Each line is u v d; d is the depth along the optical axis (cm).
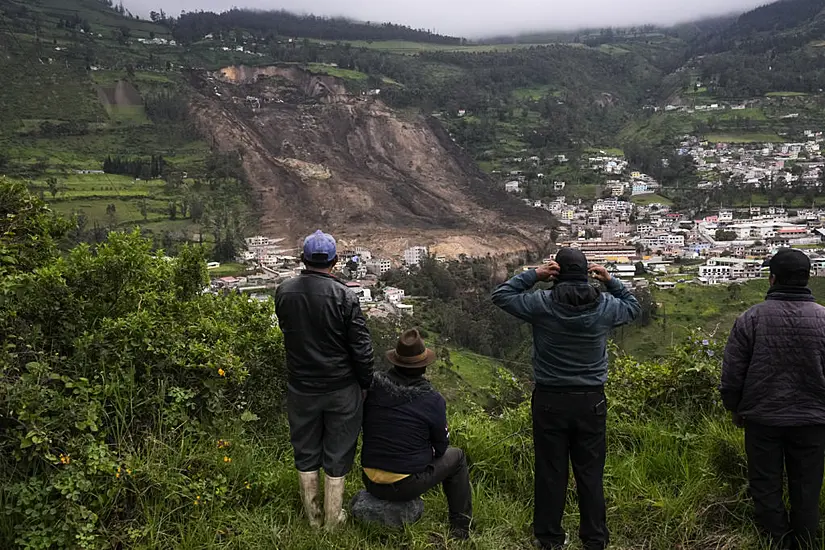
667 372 451
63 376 309
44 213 488
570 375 278
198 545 272
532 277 292
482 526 315
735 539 295
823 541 272
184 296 518
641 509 325
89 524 257
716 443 362
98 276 396
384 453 290
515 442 392
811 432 269
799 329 269
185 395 347
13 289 338
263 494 316
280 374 420
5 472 267
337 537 285
